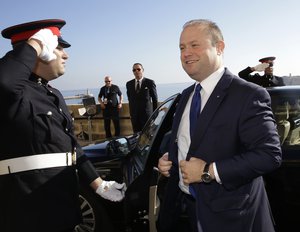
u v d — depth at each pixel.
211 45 1.46
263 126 1.31
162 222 1.82
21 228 1.35
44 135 1.40
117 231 2.72
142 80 6.29
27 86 1.39
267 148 1.29
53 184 1.42
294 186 2.12
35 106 1.38
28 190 1.36
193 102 1.57
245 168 1.29
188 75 1.54
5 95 1.24
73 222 1.49
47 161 1.41
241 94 1.37
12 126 1.34
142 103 6.29
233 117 1.36
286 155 2.17
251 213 1.39
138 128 6.46
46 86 1.53
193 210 1.64
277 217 2.19
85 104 8.01
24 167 1.37
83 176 1.84
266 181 2.16
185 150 1.59
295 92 2.41
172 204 1.77
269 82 3.96
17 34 1.51
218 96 1.41
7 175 1.37
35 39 1.34
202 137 1.42
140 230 2.18
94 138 8.57
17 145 1.35
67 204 1.46
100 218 2.65
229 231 1.36
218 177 1.32
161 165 1.66
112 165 2.87
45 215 1.39
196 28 1.46
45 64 1.46
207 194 1.40
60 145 1.46
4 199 1.37
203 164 1.36
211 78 1.50
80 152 1.83
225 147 1.38
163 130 2.14
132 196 2.05
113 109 7.68
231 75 1.47
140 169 2.35
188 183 1.40
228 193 1.39
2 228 1.39
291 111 2.38
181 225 2.01
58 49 1.51
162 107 2.75
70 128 1.59
